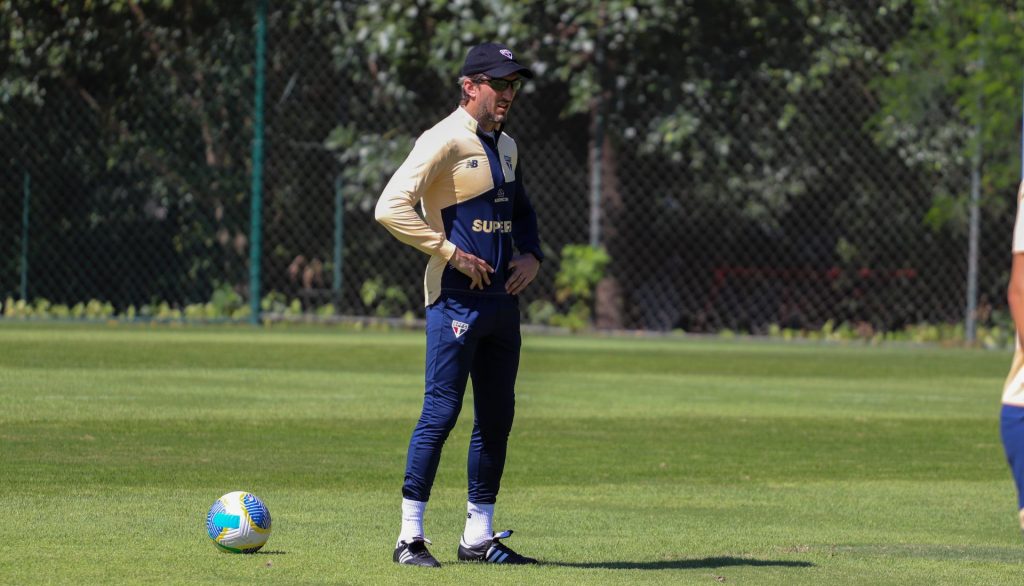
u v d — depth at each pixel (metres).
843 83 71.94
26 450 29.66
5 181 74.88
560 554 20.64
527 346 63.22
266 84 74.56
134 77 74.38
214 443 31.73
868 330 71.50
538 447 32.88
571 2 68.69
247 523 19.53
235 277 74.56
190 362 51.84
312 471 28.12
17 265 75.00
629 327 73.44
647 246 73.75
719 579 18.77
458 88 73.56
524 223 21.58
